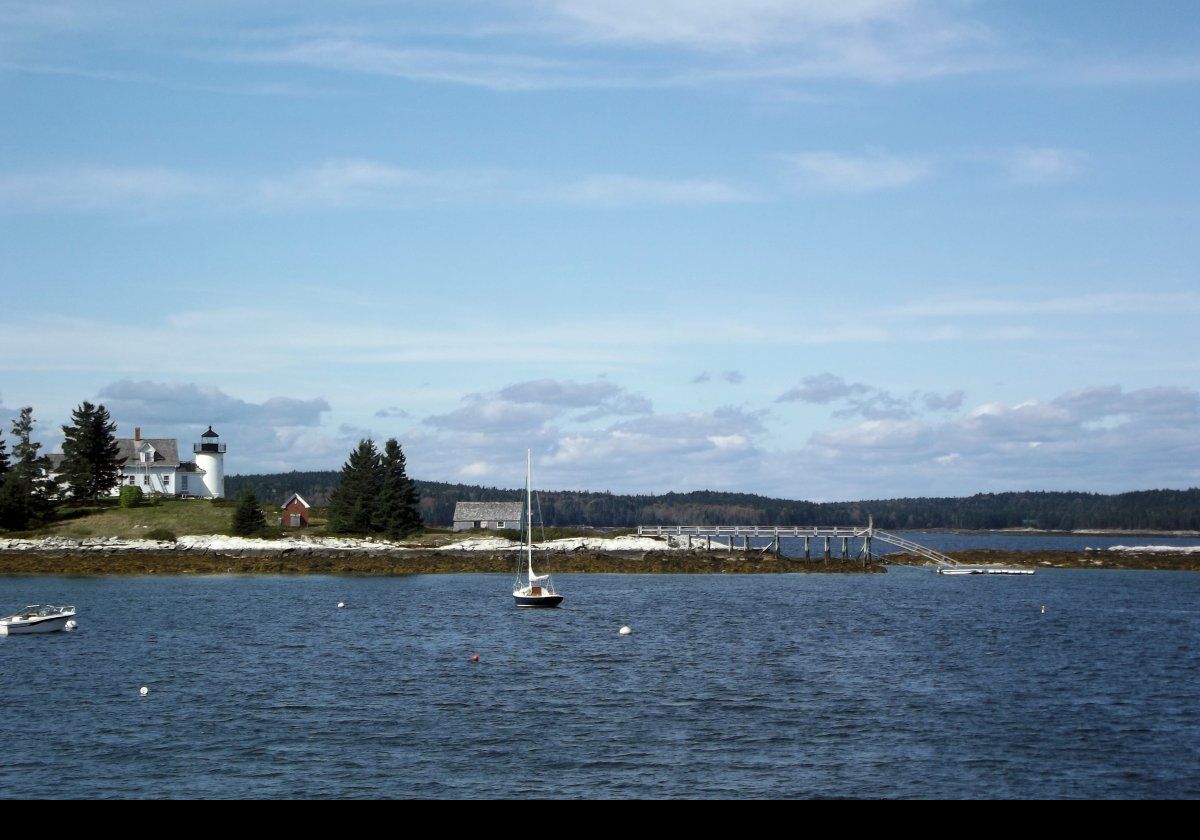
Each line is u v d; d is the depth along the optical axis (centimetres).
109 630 7906
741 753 4491
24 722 4947
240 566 13188
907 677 6069
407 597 10538
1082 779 4166
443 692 5628
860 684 5853
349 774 4200
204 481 18125
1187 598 10931
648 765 4328
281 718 5041
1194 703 5419
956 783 4116
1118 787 4081
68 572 12875
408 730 4825
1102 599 10762
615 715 5116
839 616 9000
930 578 13462
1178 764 4356
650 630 8019
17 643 7244
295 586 11669
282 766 4294
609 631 7975
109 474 16912
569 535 16112
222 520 15750
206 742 4622
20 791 3984
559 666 6406
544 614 9088
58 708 5228
